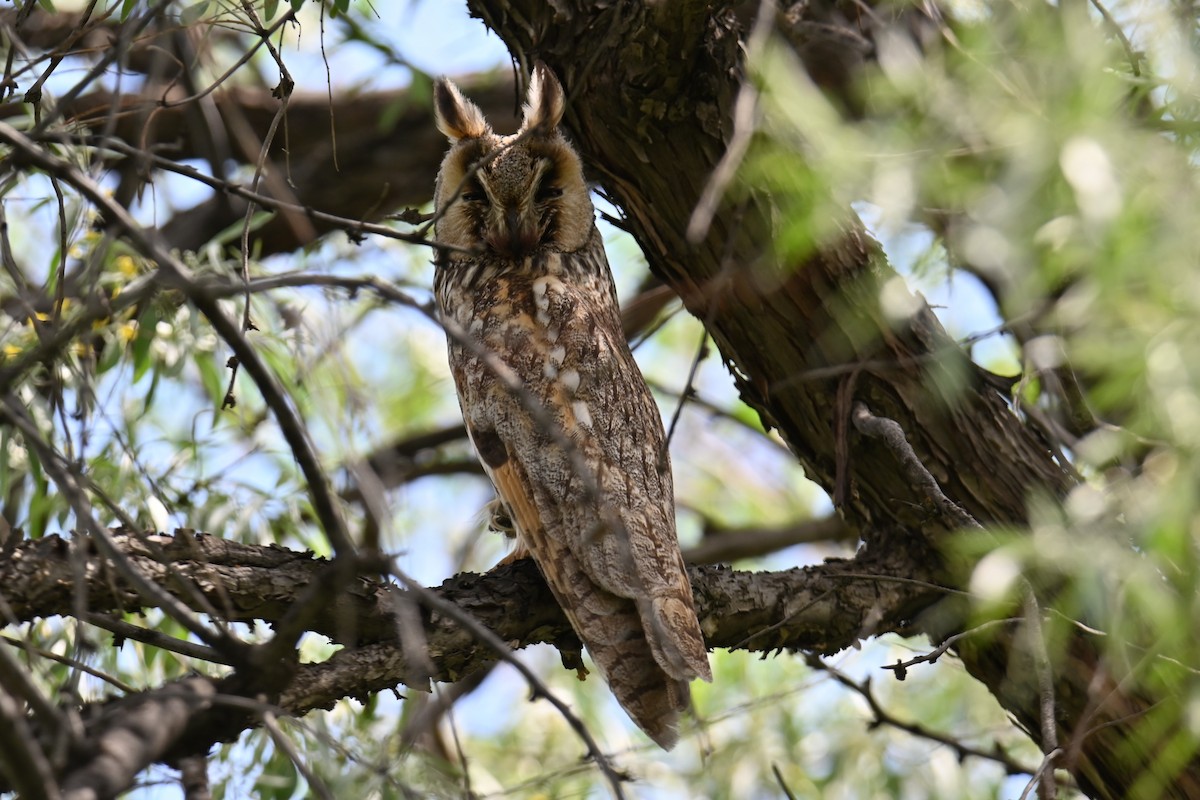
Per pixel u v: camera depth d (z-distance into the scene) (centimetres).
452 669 727
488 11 803
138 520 852
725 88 740
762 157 691
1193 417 539
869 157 585
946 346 804
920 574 821
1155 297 540
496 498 922
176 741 495
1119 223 529
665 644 711
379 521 475
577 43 754
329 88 747
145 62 1105
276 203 553
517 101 918
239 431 1024
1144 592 604
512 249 905
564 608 752
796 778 1144
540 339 848
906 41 679
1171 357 532
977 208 576
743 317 802
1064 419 858
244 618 663
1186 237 523
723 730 1165
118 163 984
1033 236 561
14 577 605
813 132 601
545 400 812
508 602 756
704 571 793
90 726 469
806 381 812
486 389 836
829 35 856
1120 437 602
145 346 876
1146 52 619
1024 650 800
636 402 832
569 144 946
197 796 460
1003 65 608
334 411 909
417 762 625
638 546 755
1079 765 823
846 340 791
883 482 818
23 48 679
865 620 806
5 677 414
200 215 1228
